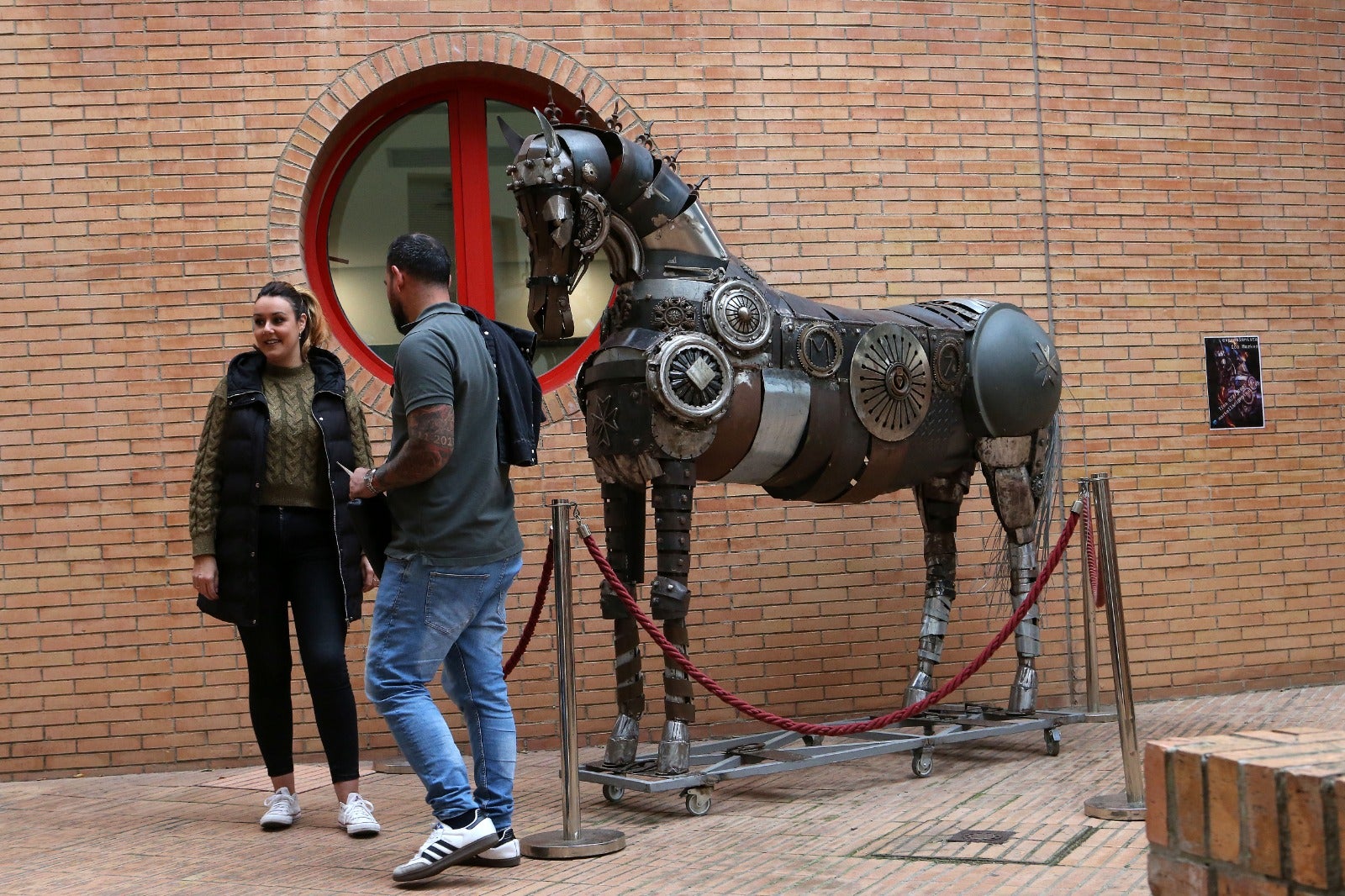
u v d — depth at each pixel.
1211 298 7.72
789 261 7.14
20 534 6.53
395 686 4.20
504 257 7.25
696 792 5.08
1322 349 7.90
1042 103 7.50
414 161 7.20
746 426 5.33
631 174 5.20
